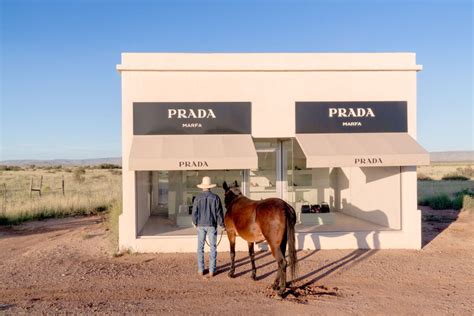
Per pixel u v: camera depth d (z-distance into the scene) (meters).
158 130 10.99
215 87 11.13
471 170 46.91
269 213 7.54
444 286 8.08
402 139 11.17
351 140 11.04
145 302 7.19
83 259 10.40
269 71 11.20
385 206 12.34
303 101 11.27
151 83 11.01
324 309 6.82
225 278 8.64
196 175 12.67
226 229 8.78
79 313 6.62
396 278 8.61
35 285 8.23
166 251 10.94
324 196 13.79
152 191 13.30
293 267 7.30
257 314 6.61
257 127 11.20
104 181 38.31
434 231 14.02
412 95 11.48
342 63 11.43
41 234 14.29
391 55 11.48
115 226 13.38
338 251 11.00
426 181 37.88
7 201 20.38
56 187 31.17
